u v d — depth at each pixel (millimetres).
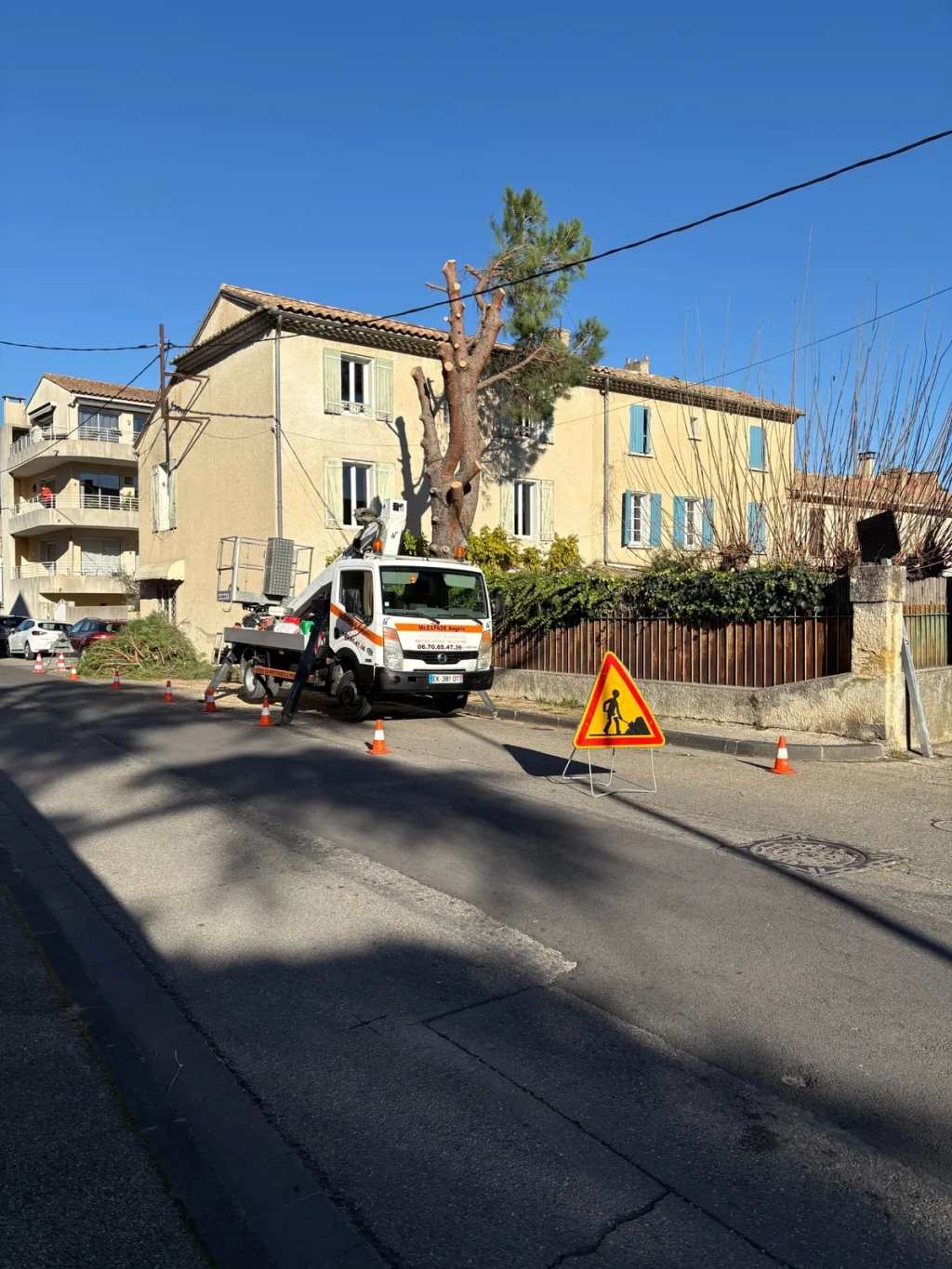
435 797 8812
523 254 19781
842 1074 3879
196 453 25953
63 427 39531
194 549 26141
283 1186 3182
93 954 5246
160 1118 3623
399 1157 3340
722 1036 4207
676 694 13992
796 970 4906
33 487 43531
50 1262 2818
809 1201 3078
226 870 6645
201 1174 3264
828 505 14797
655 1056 4031
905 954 5113
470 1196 3111
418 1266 2791
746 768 10641
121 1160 3344
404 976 4867
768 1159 3307
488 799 8758
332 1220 3006
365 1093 3762
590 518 27203
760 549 15914
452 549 19234
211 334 25156
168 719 14500
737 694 13141
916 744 11828
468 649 14266
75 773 10109
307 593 15914
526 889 6180
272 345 22219
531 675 16688
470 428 19188
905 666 11742
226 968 5023
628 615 15406
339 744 12078
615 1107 3641
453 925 5555
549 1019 4379
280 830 7633
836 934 5391
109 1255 2854
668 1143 3400
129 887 6363
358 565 14227
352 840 7328
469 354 19953
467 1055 4055
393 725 14086
